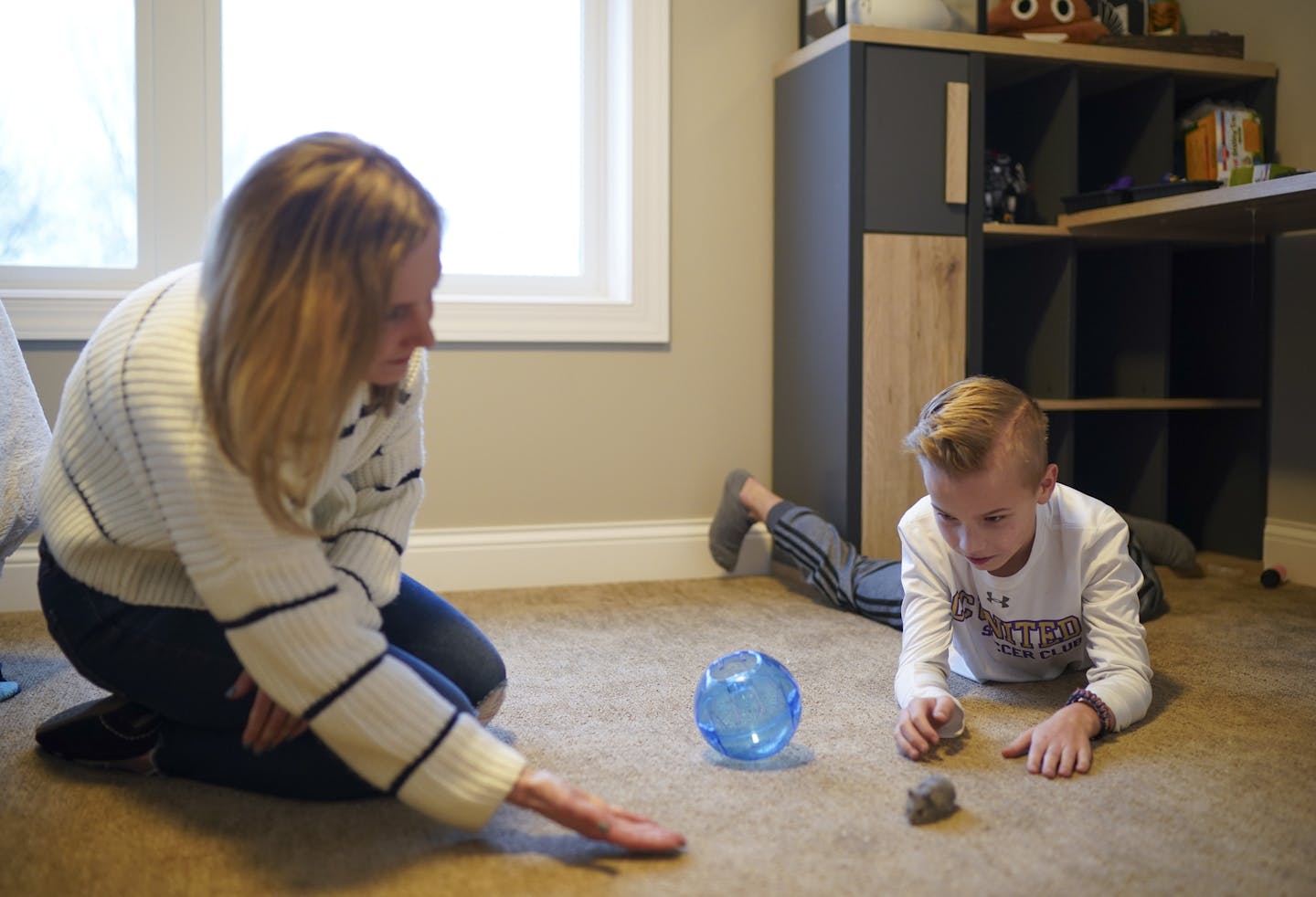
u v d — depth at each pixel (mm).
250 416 878
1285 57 2746
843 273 2400
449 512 2504
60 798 1222
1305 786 1248
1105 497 2938
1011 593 1500
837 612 2244
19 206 2348
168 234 2355
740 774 1290
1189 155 2777
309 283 879
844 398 2402
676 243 2646
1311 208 2232
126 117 2383
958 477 1316
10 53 2326
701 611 2252
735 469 2717
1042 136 2680
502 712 1544
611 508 2619
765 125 2707
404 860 1054
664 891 982
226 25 2432
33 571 2236
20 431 1660
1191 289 2963
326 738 1006
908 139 2414
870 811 1170
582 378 2582
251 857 1067
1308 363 2650
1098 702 1377
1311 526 2635
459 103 2609
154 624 1195
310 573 991
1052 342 2658
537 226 2686
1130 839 1100
